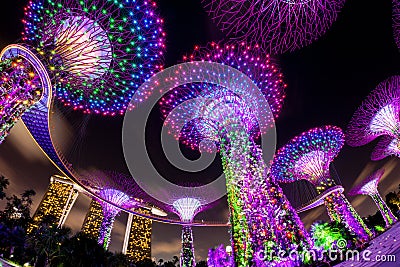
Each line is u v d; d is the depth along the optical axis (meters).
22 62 10.93
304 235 13.06
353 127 23.80
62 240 30.70
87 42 10.95
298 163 22.33
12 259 29.83
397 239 11.65
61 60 10.97
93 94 12.78
